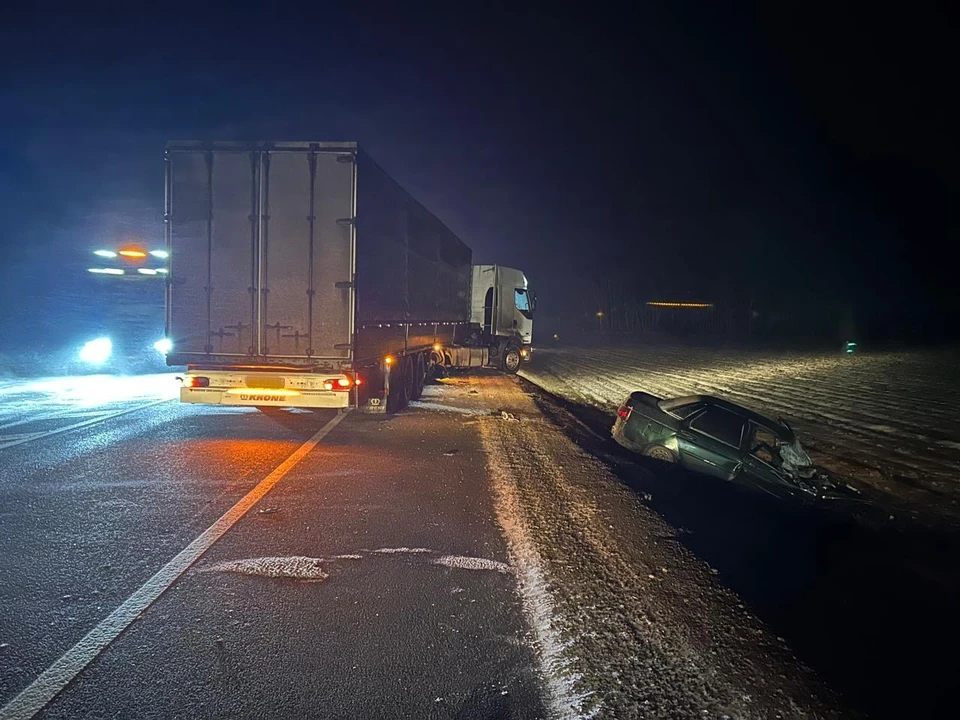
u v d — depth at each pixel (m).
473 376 25.14
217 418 13.00
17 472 8.46
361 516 7.16
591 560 6.08
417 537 6.55
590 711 3.78
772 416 18.64
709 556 6.62
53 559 5.68
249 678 3.97
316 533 6.57
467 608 5.01
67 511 6.98
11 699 3.67
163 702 3.70
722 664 4.36
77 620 4.61
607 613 5.01
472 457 10.37
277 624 4.66
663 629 4.80
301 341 11.30
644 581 5.67
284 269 11.25
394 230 13.73
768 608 5.50
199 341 11.39
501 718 3.68
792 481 9.90
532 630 4.69
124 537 6.26
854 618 5.55
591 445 12.93
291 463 9.48
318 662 4.18
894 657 4.86
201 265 11.34
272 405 11.40
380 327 12.84
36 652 4.17
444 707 3.76
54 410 13.30
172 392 16.25
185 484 8.18
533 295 29.23
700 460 10.16
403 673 4.09
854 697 4.15
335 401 11.34
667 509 8.35
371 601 5.08
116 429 11.51
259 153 11.18
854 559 7.59
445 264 19.83
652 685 4.07
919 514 10.26
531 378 27.34
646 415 10.68
